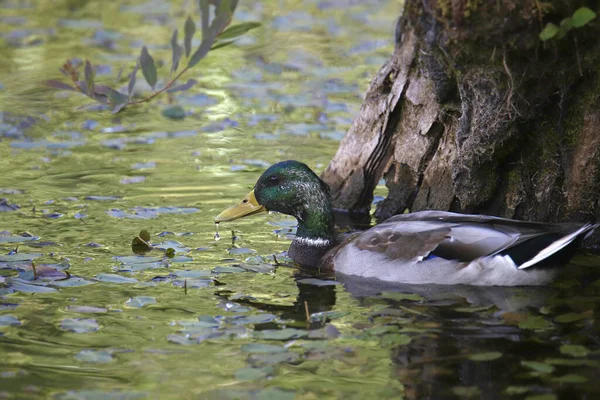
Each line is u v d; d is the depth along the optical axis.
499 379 8.08
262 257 11.76
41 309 9.78
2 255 11.40
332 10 27.36
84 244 11.91
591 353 8.54
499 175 11.98
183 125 18.03
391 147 13.43
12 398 7.80
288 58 22.61
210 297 10.23
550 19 9.69
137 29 25.41
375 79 13.34
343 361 8.52
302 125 17.77
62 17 26.94
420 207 13.12
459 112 11.94
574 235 10.27
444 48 10.34
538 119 11.24
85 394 7.88
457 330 9.20
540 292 10.34
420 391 7.91
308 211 12.05
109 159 15.97
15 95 19.84
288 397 7.81
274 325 9.38
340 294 10.42
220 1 9.87
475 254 10.59
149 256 11.53
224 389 7.97
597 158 11.12
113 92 10.41
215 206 13.58
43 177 14.92
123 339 9.02
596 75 10.70
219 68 22.02
